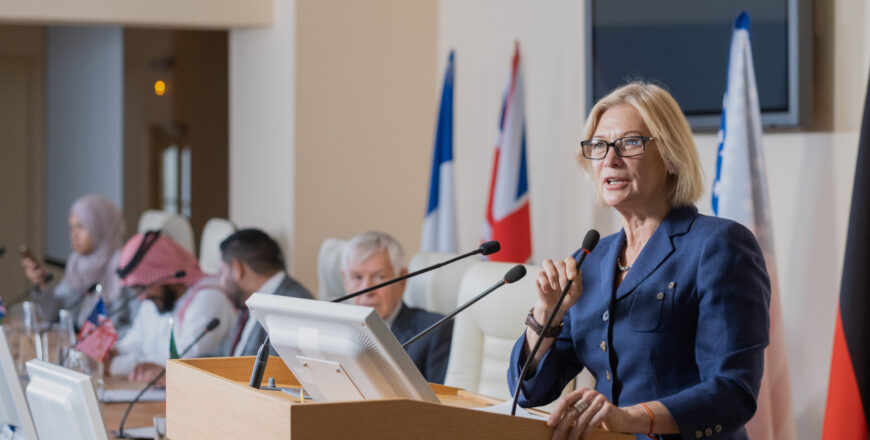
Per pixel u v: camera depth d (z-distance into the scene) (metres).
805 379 4.77
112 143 12.05
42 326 6.90
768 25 4.85
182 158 12.33
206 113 12.42
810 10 4.66
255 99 8.65
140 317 6.41
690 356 2.66
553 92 6.58
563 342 2.90
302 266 8.08
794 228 4.82
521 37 6.94
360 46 8.15
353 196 8.20
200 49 12.34
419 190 8.37
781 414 4.39
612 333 2.75
